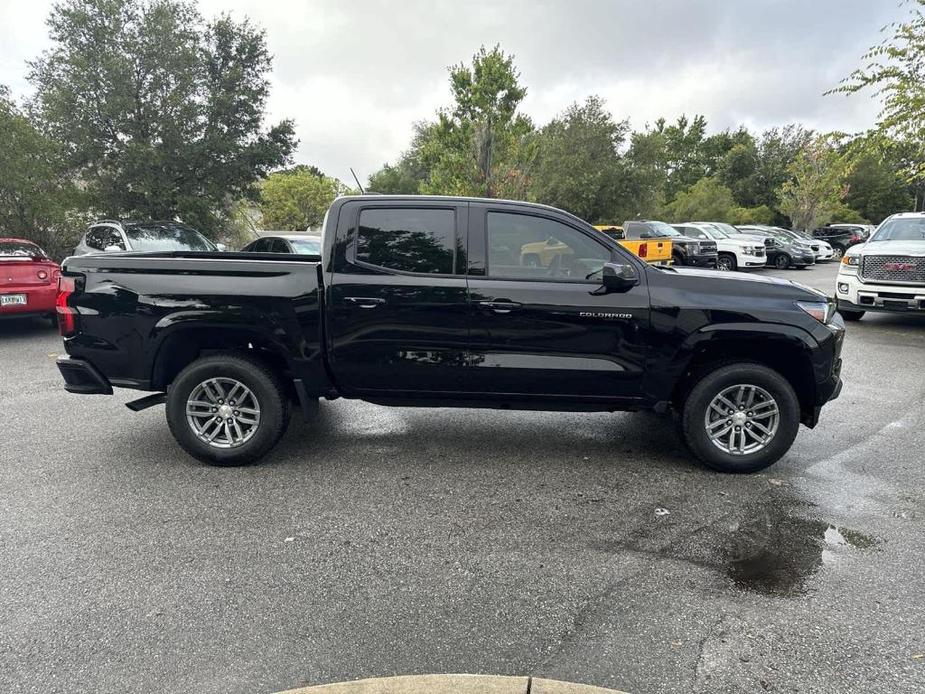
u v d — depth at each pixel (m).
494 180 22.16
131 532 3.54
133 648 2.57
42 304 9.00
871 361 8.06
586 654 2.55
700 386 4.30
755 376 4.24
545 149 32.59
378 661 2.51
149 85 15.65
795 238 28.88
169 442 5.05
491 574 3.14
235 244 19.69
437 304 4.29
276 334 4.32
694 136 66.94
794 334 4.19
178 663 2.48
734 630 2.70
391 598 2.93
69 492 4.07
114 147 15.77
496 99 22.78
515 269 4.34
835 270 25.69
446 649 2.58
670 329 4.23
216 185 16.86
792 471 4.48
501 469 4.51
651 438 5.20
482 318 4.29
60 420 5.61
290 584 3.04
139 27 15.63
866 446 4.98
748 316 4.20
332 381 4.50
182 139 16.05
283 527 3.62
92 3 15.30
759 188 56.28
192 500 3.96
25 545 3.38
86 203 15.58
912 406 6.07
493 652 2.56
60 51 15.39
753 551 3.37
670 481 4.30
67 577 3.08
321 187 49.28
